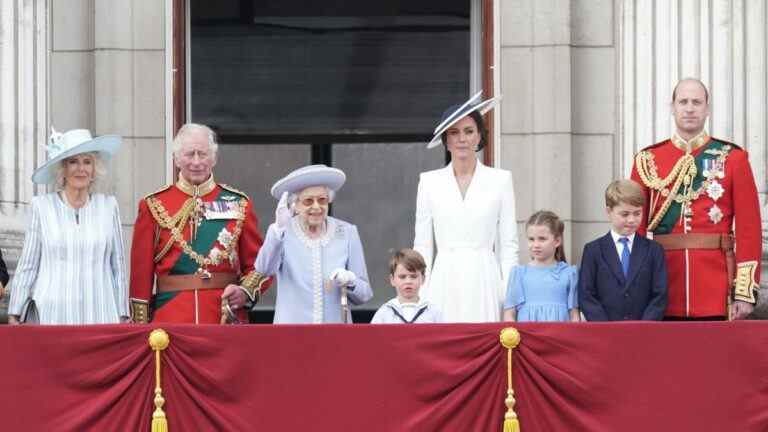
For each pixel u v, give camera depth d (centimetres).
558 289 4656
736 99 5338
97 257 4603
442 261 4753
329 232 4662
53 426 4269
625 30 5478
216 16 5866
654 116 5412
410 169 5919
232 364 4284
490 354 4281
